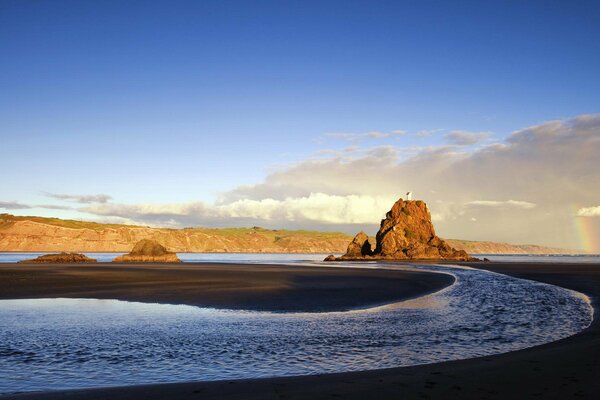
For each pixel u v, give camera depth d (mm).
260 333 15625
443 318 19344
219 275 47906
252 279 42250
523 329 16469
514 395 8281
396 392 8547
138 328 16516
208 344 13812
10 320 18297
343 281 41312
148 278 42125
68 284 35000
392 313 20984
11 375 10406
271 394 8523
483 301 26109
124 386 9320
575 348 12609
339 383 9281
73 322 17875
